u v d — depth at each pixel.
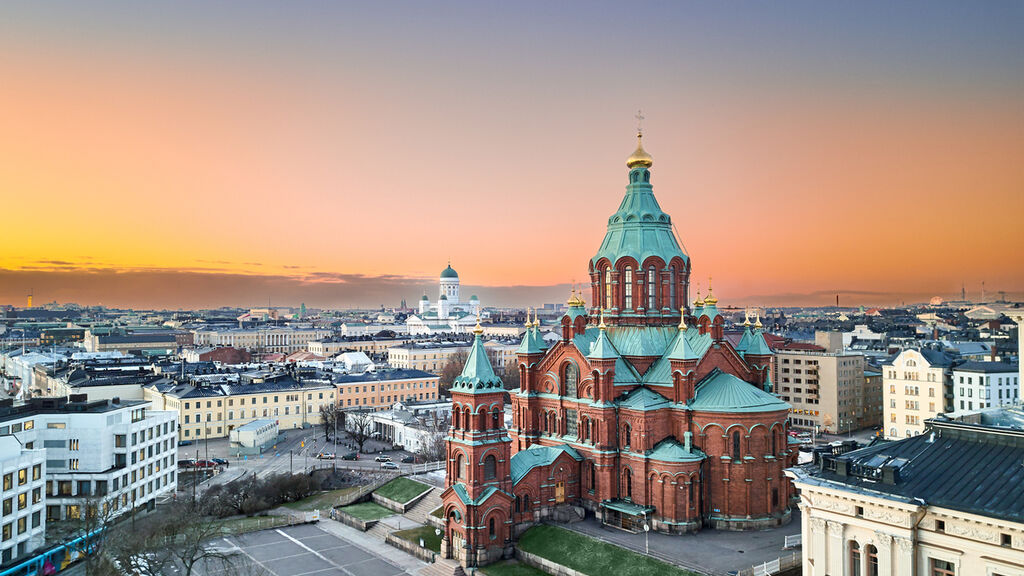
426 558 101.50
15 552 102.19
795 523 101.19
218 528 103.25
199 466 166.88
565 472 104.81
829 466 65.12
